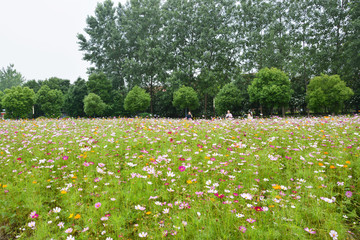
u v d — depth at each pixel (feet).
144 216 11.49
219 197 11.76
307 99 105.70
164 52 134.72
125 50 162.61
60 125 39.06
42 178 15.38
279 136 25.63
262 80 104.73
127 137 26.07
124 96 156.76
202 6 127.95
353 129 26.73
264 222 10.03
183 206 11.37
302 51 118.83
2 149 21.53
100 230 10.44
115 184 14.29
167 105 146.82
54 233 10.27
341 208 10.78
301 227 9.73
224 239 9.27
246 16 129.80
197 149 20.77
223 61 130.72
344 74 114.83
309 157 16.99
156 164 16.80
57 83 197.26
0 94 186.60
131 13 153.58
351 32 106.93
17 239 10.06
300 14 123.95
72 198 12.64
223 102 114.32
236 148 20.29
